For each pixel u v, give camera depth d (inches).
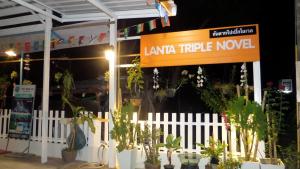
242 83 226.2
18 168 237.5
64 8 259.0
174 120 241.9
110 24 253.3
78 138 259.6
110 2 236.8
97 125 263.1
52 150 279.0
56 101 343.6
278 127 209.0
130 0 233.5
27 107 290.2
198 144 219.6
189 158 217.0
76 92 342.3
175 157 235.0
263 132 196.9
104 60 351.9
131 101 252.5
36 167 241.3
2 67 361.4
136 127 236.4
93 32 283.4
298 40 205.6
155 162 223.3
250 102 201.5
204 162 227.5
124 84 289.1
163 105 313.0
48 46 267.1
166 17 226.4
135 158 236.5
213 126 230.4
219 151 210.8
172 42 240.8
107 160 256.4
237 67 301.9
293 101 236.8
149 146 227.3
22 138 287.9
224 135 227.3
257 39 220.4
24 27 298.2
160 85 319.6
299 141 203.6
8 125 302.5
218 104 223.5
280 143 232.7
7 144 299.3
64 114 277.4
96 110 314.8
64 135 276.7
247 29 222.2
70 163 254.5
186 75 323.3
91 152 262.7
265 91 211.3
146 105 294.4
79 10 263.0
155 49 245.6
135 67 258.2
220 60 227.8
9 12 298.4
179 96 340.2
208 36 231.3
